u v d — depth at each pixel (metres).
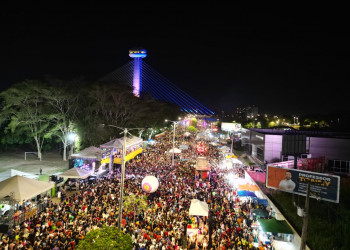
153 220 25.42
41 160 55.38
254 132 64.69
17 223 24.36
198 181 39.22
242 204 31.28
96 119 62.78
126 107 72.19
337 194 23.91
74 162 42.53
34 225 23.81
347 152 53.09
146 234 21.80
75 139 58.81
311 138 55.28
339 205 26.45
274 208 27.59
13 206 25.03
